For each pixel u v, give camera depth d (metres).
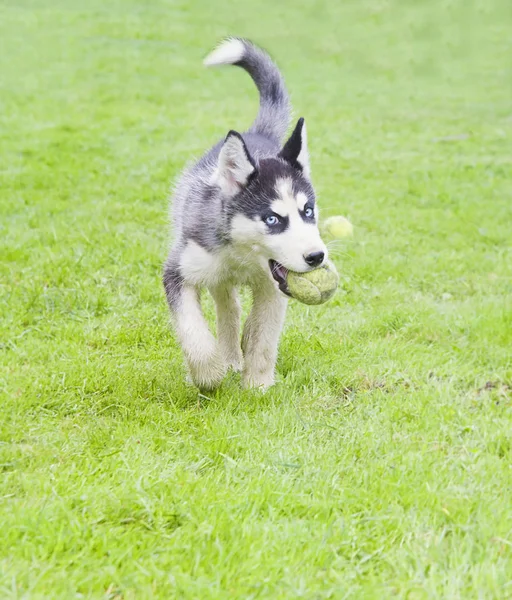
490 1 38.31
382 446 5.84
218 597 4.09
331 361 7.70
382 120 21.67
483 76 28.11
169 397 6.67
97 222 11.78
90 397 6.68
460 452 5.86
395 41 32.91
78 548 4.48
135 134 18.30
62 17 33.22
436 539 4.67
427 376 7.38
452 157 17.95
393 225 12.75
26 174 14.45
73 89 22.92
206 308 8.99
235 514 4.80
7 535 4.46
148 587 4.13
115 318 8.49
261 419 6.28
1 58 26.17
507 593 4.21
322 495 5.12
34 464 5.44
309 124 20.70
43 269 9.63
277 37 33.06
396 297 9.73
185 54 28.92
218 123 19.80
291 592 4.16
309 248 6.07
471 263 11.09
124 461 5.36
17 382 6.79
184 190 7.54
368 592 4.21
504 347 8.24
